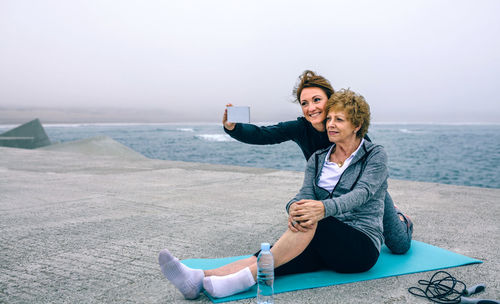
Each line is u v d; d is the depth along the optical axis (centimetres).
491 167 5744
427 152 8425
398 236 256
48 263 263
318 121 235
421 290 210
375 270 239
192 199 496
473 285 220
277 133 259
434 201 479
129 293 212
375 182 211
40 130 4581
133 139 15162
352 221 219
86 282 229
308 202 197
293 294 205
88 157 1066
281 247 203
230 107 244
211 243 308
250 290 211
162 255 192
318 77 236
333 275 230
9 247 300
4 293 213
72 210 433
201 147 10519
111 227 359
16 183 629
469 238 320
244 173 747
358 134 222
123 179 674
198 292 201
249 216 403
